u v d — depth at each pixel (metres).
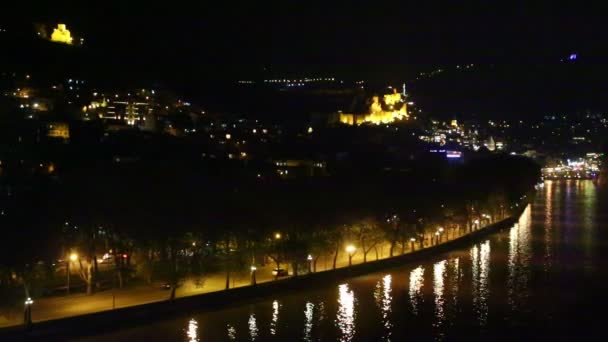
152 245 136.50
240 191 177.88
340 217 172.50
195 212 145.00
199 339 108.75
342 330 116.06
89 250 130.88
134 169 185.88
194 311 124.12
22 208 133.62
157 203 145.50
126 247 137.50
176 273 123.94
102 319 111.88
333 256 178.75
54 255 126.38
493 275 165.75
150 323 115.94
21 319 110.62
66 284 136.12
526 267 177.50
